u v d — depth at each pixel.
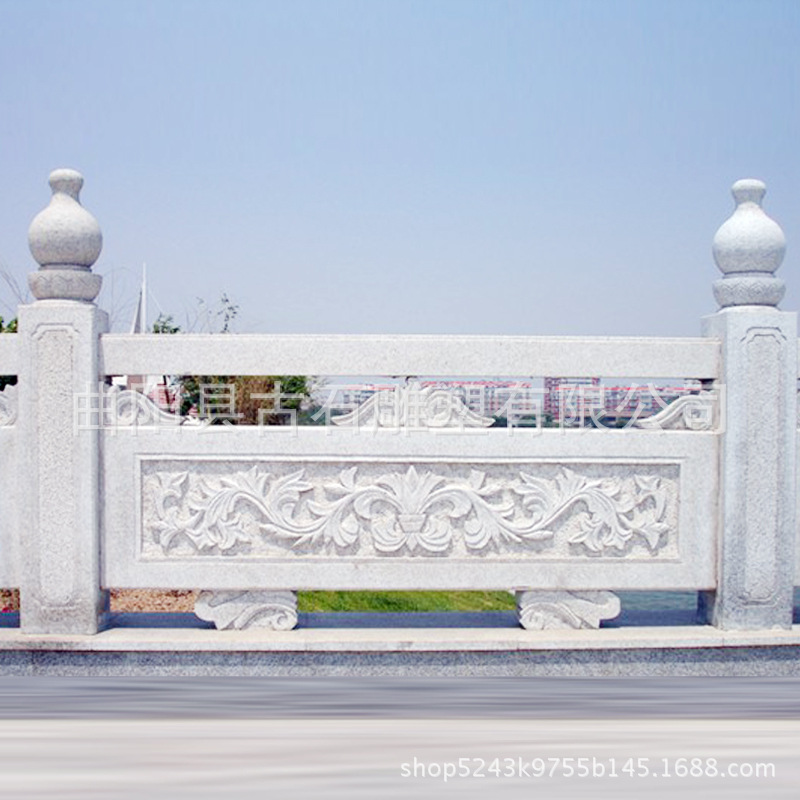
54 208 4.34
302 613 4.96
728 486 4.42
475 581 4.43
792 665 4.45
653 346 4.45
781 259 4.51
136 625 4.59
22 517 4.29
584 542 4.45
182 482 4.39
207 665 4.31
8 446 4.36
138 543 4.36
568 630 4.48
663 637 4.36
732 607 4.44
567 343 4.41
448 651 4.34
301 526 4.38
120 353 4.35
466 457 4.41
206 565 4.39
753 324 4.41
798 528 4.59
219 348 4.34
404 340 4.36
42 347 4.27
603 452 4.45
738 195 4.55
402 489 4.40
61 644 4.24
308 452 4.38
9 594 6.68
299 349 4.35
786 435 4.45
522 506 4.46
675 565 4.48
